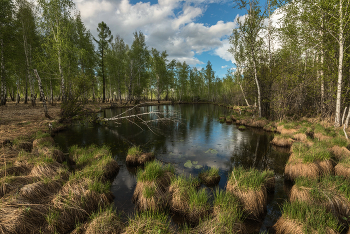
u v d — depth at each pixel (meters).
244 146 9.43
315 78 12.35
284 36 13.85
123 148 8.95
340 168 5.00
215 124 16.62
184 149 8.91
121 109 28.38
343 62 9.98
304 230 2.75
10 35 18.80
